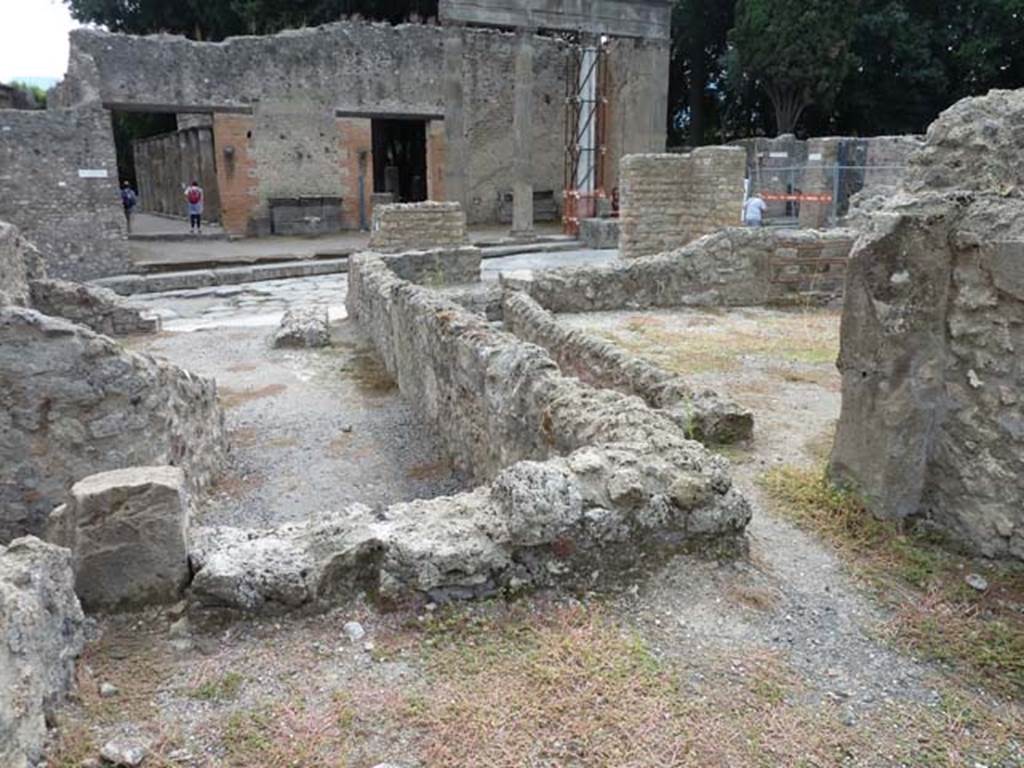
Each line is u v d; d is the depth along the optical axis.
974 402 3.17
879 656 2.59
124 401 4.55
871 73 29.81
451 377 5.75
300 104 22.86
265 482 5.65
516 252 19.12
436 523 2.89
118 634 2.59
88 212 15.66
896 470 3.40
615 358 5.74
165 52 20.58
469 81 26.14
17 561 2.20
